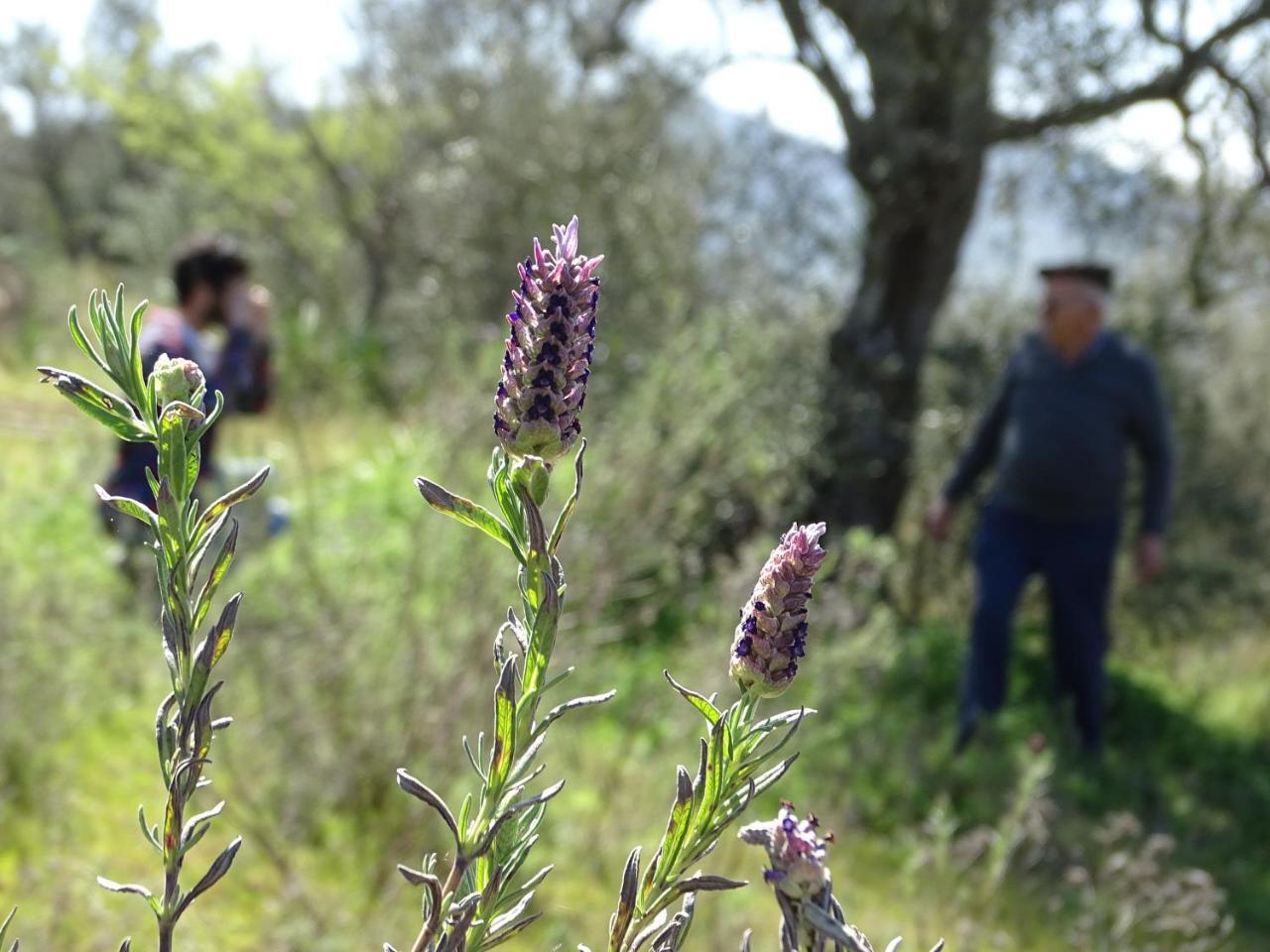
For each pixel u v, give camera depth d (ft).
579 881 11.91
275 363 18.86
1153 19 26.00
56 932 8.85
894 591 29.81
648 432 16.33
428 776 12.09
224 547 3.25
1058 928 12.49
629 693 16.55
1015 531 20.48
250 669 12.70
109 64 67.92
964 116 28.14
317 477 18.34
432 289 45.29
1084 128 28.40
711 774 3.33
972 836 13.67
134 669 14.55
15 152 110.22
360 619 13.26
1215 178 30.35
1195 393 33.94
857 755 17.35
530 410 2.98
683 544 19.93
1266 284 32.73
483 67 51.49
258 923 10.05
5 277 55.88
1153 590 31.81
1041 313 20.67
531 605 3.13
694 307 35.47
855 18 27.61
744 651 3.29
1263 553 33.83
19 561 16.53
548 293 2.99
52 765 11.69
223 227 66.80
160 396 3.13
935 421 31.53
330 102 61.41
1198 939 12.12
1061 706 21.04
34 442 26.32
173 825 3.31
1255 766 22.95
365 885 11.18
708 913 11.09
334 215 62.59
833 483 28.71
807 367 29.32
